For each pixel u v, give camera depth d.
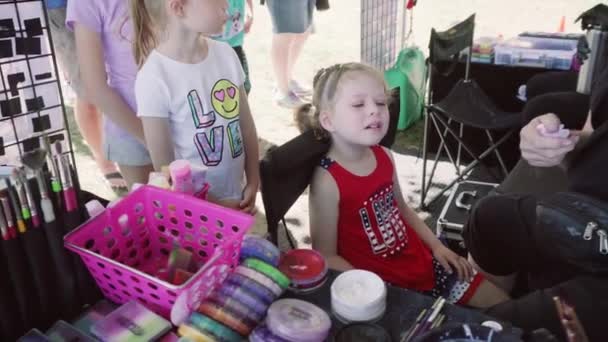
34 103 1.37
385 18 3.75
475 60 3.25
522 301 1.22
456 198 2.68
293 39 4.33
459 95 2.92
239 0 2.79
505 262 1.61
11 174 0.98
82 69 1.89
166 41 1.65
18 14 1.27
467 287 1.67
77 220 1.07
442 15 6.91
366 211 1.60
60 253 1.04
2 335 1.02
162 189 1.18
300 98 4.52
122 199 1.15
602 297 1.11
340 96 1.49
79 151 3.62
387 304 1.06
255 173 1.95
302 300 1.06
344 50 5.81
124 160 2.07
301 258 1.18
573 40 3.24
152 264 1.23
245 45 6.04
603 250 1.08
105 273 1.05
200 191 1.31
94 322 1.06
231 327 0.95
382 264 1.64
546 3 7.23
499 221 1.56
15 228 0.98
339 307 1.02
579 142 1.34
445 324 0.96
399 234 1.67
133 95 1.96
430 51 2.71
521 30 6.18
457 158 3.46
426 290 1.67
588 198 1.10
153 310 1.05
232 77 1.82
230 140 1.82
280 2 4.07
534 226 1.47
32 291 1.04
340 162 1.58
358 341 0.97
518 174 1.92
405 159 3.59
